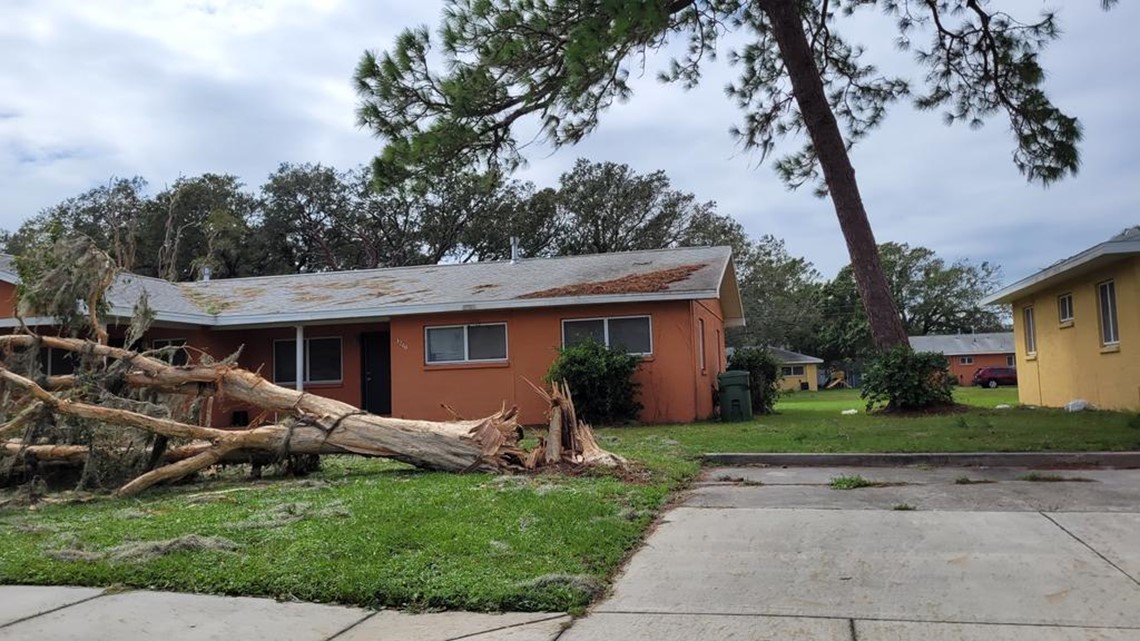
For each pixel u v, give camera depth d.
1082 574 4.96
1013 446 9.75
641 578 5.23
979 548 5.62
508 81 13.98
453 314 18.22
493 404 17.88
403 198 15.59
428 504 7.03
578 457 9.33
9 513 7.74
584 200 44.09
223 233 39.22
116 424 8.88
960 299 76.69
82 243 10.36
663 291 16.62
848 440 11.09
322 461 10.72
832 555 5.59
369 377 20.16
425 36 13.80
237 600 5.03
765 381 20.20
